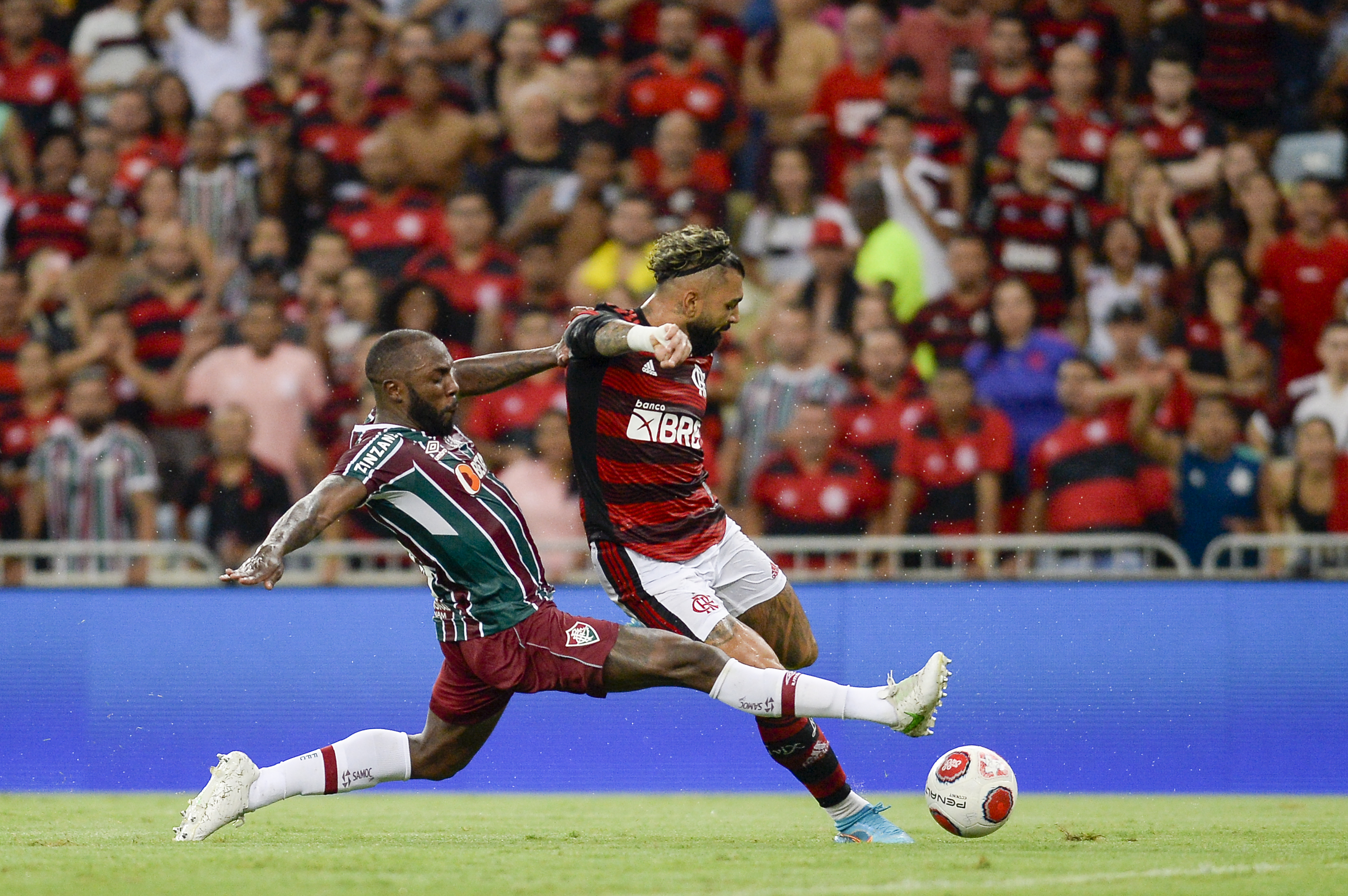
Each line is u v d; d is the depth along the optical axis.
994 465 33.16
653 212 37.75
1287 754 28.69
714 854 15.97
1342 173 40.28
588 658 15.29
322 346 36.38
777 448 33.16
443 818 22.48
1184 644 29.06
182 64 43.00
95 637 30.20
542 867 14.45
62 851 15.98
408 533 15.37
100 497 34.03
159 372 36.53
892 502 32.94
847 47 39.56
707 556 16.50
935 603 29.52
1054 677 29.19
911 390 33.62
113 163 40.19
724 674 15.09
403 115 39.75
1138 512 33.16
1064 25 40.12
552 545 31.61
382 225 38.44
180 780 29.88
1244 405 35.38
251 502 33.84
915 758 29.19
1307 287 36.78
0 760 29.77
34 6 42.56
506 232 38.56
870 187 37.12
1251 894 12.45
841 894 12.23
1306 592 28.95
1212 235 37.38
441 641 15.91
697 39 40.91
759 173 40.66
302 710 29.95
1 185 41.34
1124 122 39.69
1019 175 37.66
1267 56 41.50
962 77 39.78
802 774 16.91
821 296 35.62
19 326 37.56
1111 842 17.66
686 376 16.34
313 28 42.16
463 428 34.00
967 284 36.00
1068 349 34.53
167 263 37.38
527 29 40.72
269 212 39.38
